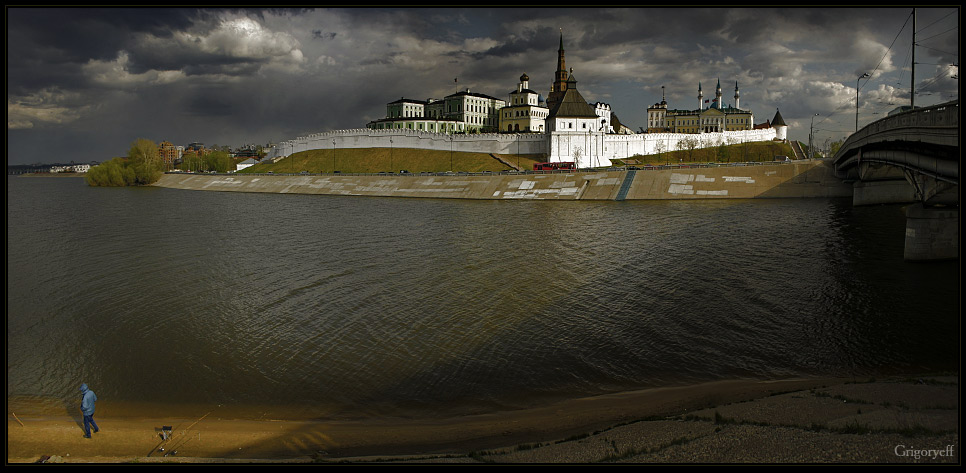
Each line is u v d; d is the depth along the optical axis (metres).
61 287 57.97
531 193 141.12
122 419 30.86
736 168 136.12
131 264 68.50
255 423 30.03
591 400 31.88
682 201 125.44
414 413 31.06
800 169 131.88
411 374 36.03
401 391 33.75
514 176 151.00
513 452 24.48
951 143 43.47
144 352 40.44
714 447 23.16
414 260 67.94
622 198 130.88
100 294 55.22
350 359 38.56
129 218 115.44
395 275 60.62
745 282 54.44
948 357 36.25
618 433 25.91
